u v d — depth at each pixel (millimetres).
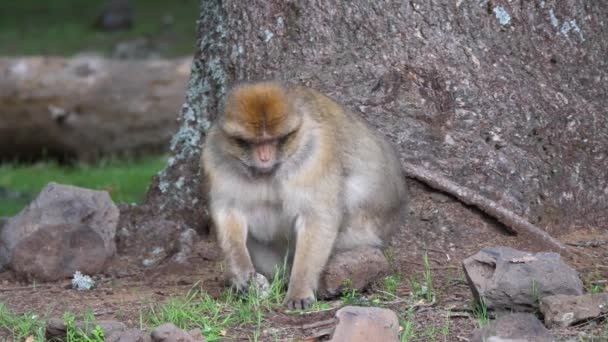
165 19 41844
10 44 39000
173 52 37500
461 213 11602
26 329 9133
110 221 12109
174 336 8016
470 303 9469
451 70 11883
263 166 9133
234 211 9969
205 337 8633
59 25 42156
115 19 40750
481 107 11828
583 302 8500
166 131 24703
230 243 9930
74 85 24281
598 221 11953
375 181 10484
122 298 10398
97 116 24453
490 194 11594
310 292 9656
